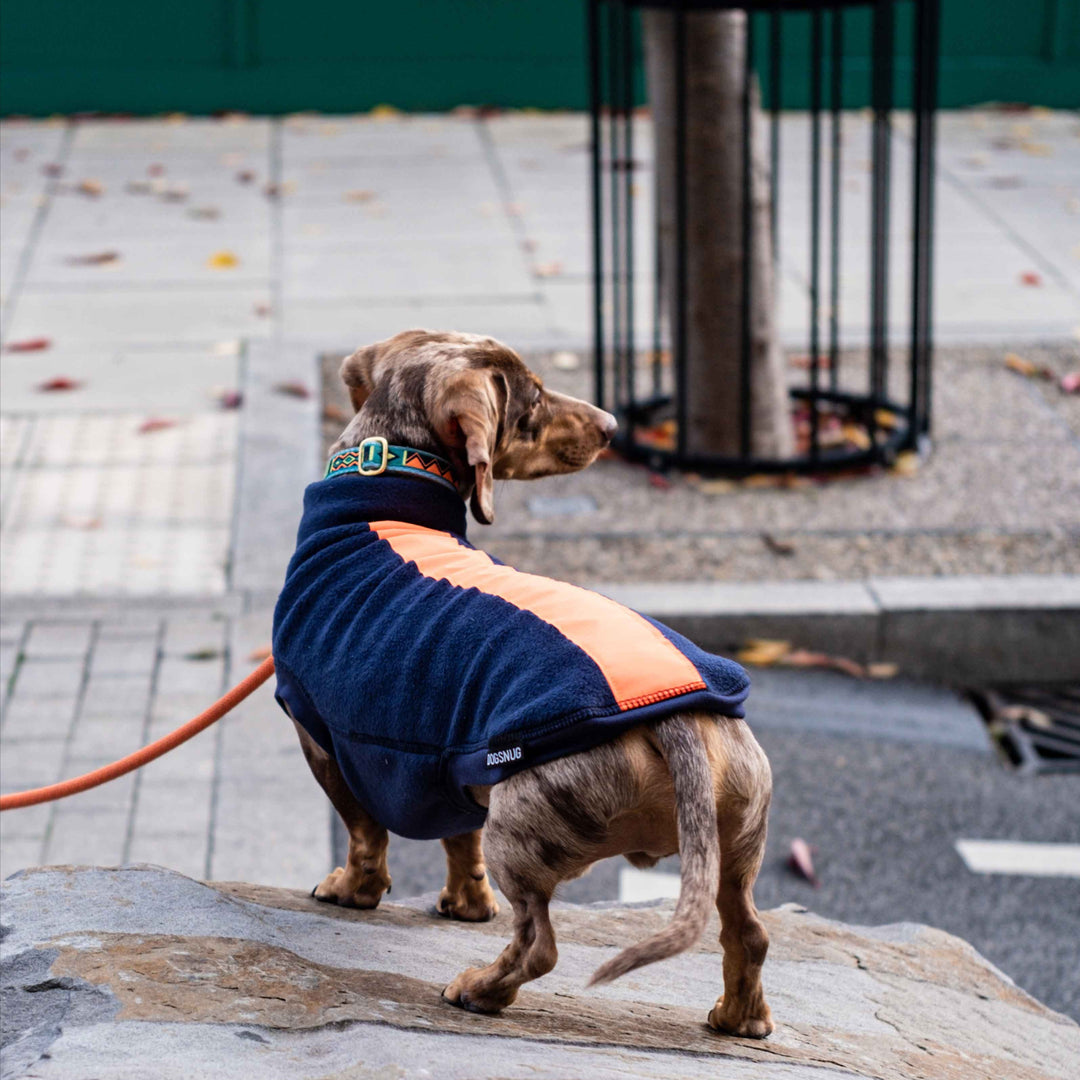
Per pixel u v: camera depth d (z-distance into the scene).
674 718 2.33
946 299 9.27
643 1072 2.28
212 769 4.91
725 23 6.67
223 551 6.19
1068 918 4.58
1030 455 7.19
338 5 13.20
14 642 5.50
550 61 13.54
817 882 4.74
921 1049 2.85
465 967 2.81
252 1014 2.29
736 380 7.07
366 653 2.55
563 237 10.34
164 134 12.81
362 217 10.73
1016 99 13.83
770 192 7.00
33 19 12.91
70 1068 2.02
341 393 7.72
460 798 2.49
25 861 4.39
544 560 6.19
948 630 5.88
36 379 7.78
